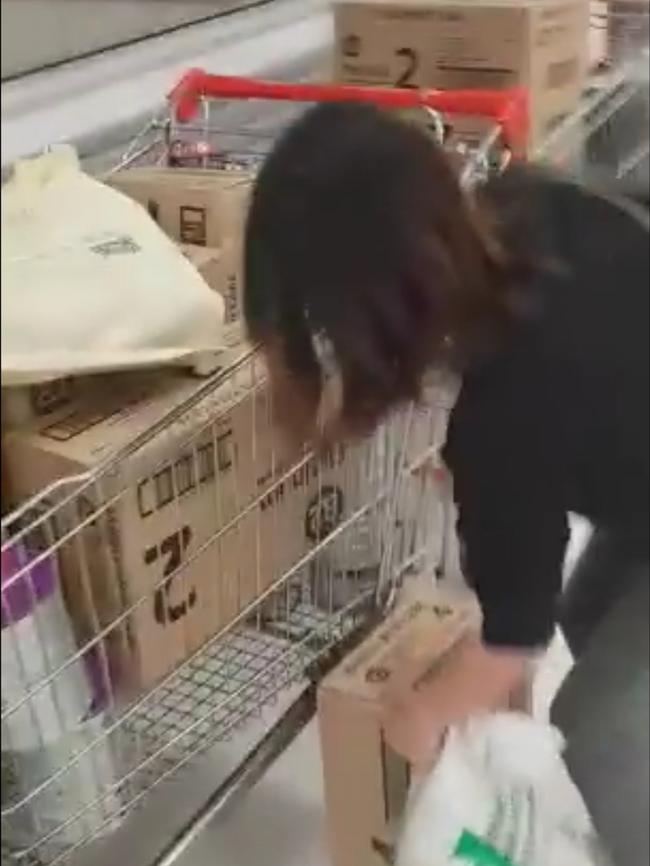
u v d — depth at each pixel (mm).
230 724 1831
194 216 1756
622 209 1366
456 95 1771
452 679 1758
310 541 1835
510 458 1353
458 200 1243
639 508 1432
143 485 1513
